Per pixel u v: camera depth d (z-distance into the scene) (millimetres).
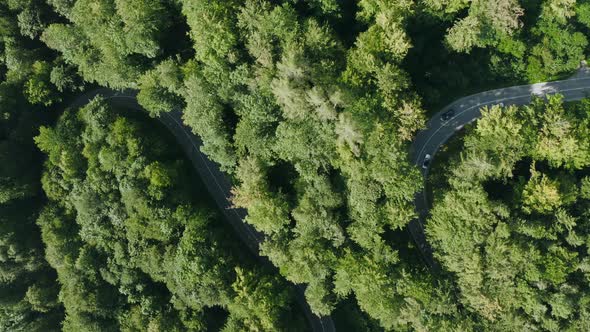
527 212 77188
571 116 77000
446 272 82000
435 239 81438
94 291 89562
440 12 78750
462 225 76875
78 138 90000
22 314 92062
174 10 84812
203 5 75688
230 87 78688
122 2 79438
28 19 88312
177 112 94625
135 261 87625
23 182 90938
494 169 75750
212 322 89438
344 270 80000
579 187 79000
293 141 76000
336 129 72062
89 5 81750
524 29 81688
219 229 90500
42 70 90625
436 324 79125
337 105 73125
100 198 87062
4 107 89250
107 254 90125
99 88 96062
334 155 77312
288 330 86438
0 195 88000
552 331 76250
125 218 87312
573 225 75688
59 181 89562
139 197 84188
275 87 72812
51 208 91438
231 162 84312
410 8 76688
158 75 82688
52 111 95625
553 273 75750
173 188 87562
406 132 73688
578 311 76500
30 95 90312
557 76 84750
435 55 83562
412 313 78125
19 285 93562
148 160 86875
